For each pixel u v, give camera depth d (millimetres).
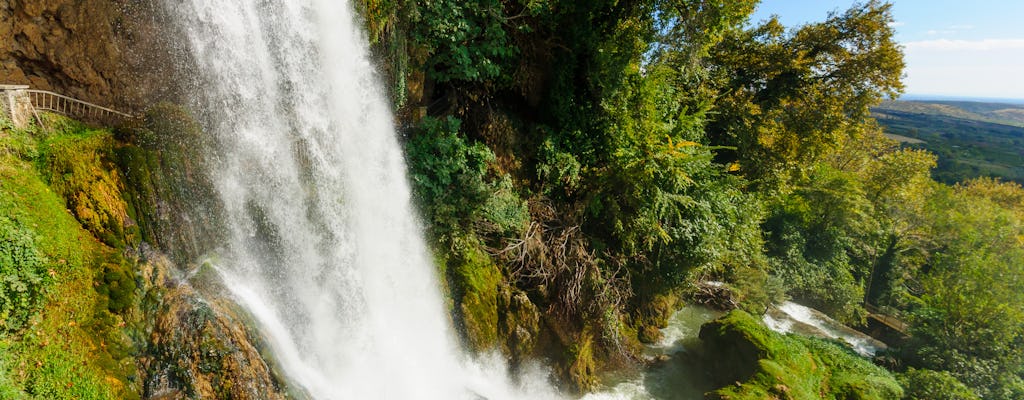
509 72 9688
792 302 18781
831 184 23000
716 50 18750
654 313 11445
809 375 9906
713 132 18766
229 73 5711
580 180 10422
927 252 25156
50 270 4219
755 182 18141
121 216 4914
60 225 4461
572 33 10109
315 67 6703
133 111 5207
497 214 8555
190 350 4852
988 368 12836
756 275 15117
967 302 13977
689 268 11250
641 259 10883
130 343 4664
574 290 9086
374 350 6906
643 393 9203
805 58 17938
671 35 11891
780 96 18625
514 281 8695
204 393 4824
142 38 5074
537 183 10125
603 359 9656
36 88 4746
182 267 5250
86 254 4570
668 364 10336
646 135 10531
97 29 4832
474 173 8719
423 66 8461
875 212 26594
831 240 22469
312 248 6613
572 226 9656
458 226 8250
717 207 11672
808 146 18547
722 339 10328
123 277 4754
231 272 5664
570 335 8969
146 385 4629
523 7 9398
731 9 11797
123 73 5078
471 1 8391
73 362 4152
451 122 8586
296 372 5762
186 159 5336
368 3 7160
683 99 13727
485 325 8016
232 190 5762
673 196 10242
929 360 13633
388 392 6750
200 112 5492
